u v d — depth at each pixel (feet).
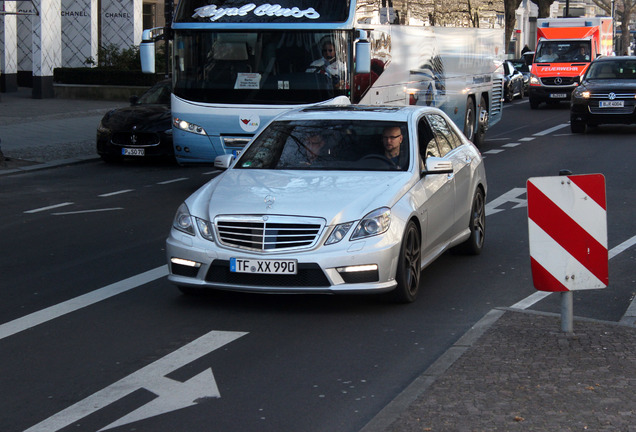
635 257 42.73
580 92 107.24
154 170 79.20
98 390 25.35
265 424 22.75
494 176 71.61
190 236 33.37
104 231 50.42
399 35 71.97
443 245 38.70
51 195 64.23
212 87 63.72
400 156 36.47
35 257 43.80
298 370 26.91
